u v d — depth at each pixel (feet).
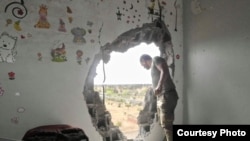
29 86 6.90
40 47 7.07
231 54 8.24
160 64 8.79
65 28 7.47
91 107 7.97
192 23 9.65
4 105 6.55
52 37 7.25
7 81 6.59
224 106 8.49
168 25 9.66
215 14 8.77
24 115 6.82
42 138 6.21
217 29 8.68
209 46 8.98
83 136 6.53
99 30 8.09
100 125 8.15
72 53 7.59
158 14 9.43
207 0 9.07
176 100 8.98
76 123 7.66
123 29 8.61
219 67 8.63
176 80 9.84
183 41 9.99
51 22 7.25
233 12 8.19
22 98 6.80
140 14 8.98
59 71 7.38
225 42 8.43
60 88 7.39
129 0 8.75
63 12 7.45
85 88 7.84
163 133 9.48
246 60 7.78
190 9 9.73
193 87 9.61
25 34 6.84
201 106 9.31
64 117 7.45
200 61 9.32
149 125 9.20
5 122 6.56
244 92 7.87
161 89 8.75
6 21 6.57
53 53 7.27
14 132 6.67
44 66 7.13
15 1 6.70
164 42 9.55
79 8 7.72
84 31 7.80
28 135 6.36
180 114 9.93
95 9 8.02
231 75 8.25
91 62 7.95
